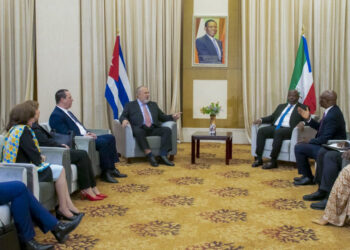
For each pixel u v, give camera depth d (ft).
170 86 22.24
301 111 13.05
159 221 9.11
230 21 22.17
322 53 20.86
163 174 14.35
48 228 7.37
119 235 8.19
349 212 8.41
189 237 8.07
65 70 20.95
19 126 8.49
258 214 9.63
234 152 19.45
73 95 21.02
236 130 22.66
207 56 22.41
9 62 21.81
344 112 21.03
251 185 12.64
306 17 21.13
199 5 22.30
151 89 22.11
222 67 22.41
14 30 21.75
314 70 21.04
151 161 15.90
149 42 21.85
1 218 6.67
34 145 8.55
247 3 21.49
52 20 20.83
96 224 8.89
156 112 17.34
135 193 11.67
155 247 7.54
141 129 16.14
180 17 21.95
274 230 8.47
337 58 20.95
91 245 7.64
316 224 8.86
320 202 10.13
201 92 22.67
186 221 9.11
